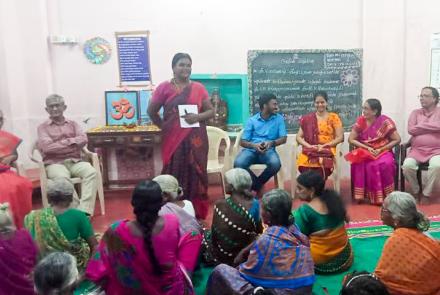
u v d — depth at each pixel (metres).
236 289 2.29
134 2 5.38
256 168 4.82
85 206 4.36
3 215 2.24
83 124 5.53
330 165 4.70
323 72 5.58
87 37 5.39
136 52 5.45
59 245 2.72
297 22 5.50
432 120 4.73
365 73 5.58
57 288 1.67
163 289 2.06
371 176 4.64
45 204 4.39
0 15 5.03
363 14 5.49
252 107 5.57
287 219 2.34
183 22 5.45
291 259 2.25
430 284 2.13
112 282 2.06
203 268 3.23
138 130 5.11
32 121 5.33
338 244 3.00
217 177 5.55
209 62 5.52
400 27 5.37
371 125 4.82
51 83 5.39
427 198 4.63
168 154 3.93
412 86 5.48
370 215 4.32
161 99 3.92
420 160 4.66
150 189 2.00
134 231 1.97
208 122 5.46
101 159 5.47
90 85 5.47
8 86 5.14
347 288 1.61
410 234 2.18
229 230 2.81
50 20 5.30
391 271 2.17
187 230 2.64
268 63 5.52
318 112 4.93
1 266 2.11
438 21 5.31
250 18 5.47
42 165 4.36
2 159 4.07
